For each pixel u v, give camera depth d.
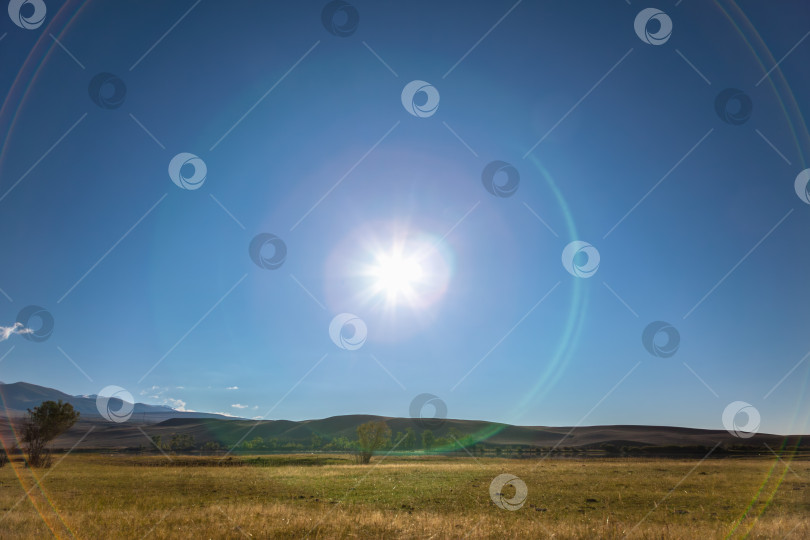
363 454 58.44
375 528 13.92
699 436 176.50
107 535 12.89
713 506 20.56
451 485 29.36
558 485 28.91
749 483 29.72
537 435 186.25
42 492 24.84
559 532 13.40
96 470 44.34
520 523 15.34
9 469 44.84
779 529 13.81
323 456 74.94
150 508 19.16
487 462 60.50
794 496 23.16
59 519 15.54
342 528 13.88
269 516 16.36
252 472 41.56
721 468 44.28
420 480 32.88
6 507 18.89
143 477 35.78
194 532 13.30
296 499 23.11
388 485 29.50
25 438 48.69
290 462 58.78
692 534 13.12
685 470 41.75
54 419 49.28
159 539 12.42
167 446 143.88
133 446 163.50
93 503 20.72
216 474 39.06
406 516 16.80
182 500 22.20
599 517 17.47
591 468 45.09
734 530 13.77
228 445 164.00
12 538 12.51
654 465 50.25
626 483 29.95
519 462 60.72
